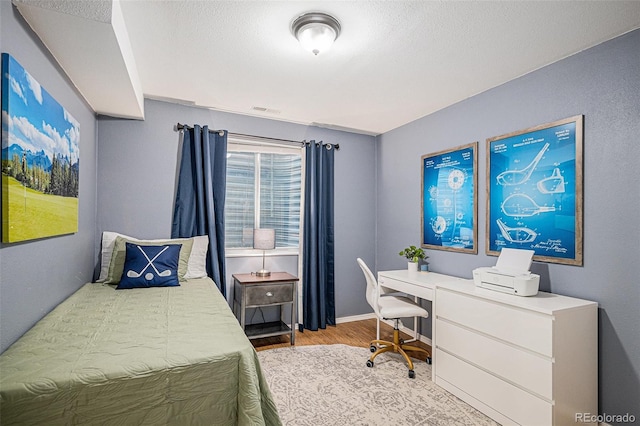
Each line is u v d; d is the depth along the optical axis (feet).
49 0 4.73
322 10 6.19
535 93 8.56
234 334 5.64
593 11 6.12
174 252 9.59
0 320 4.51
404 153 13.43
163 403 4.48
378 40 7.21
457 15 6.30
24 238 4.98
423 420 7.08
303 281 13.39
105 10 5.09
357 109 11.75
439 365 8.68
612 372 6.83
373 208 15.12
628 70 6.77
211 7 6.11
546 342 6.33
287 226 13.87
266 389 5.31
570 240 7.66
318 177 13.66
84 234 8.80
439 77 9.09
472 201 10.32
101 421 4.16
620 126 6.87
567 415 6.45
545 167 8.23
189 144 11.39
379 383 8.67
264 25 6.71
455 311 8.28
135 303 7.36
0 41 4.34
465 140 10.64
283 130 13.16
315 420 6.98
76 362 4.41
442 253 11.52
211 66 8.53
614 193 6.93
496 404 7.15
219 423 4.79
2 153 4.41
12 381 3.88
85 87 7.86
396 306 9.87
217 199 11.71
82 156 8.45
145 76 9.15
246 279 11.47
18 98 4.70
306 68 8.63
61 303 6.95
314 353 10.66
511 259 8.50
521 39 7.11
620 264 6.81
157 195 10.95
